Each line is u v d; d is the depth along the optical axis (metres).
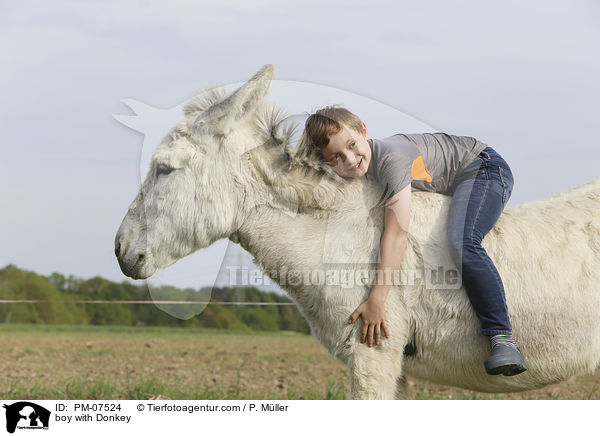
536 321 3.03
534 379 3.13
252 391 6.28
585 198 3.28
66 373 7.68
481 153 3.19
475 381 3.17
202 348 10.64
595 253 3.07
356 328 3.02
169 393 5.56
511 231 3.12
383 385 3.00
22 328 15.81
